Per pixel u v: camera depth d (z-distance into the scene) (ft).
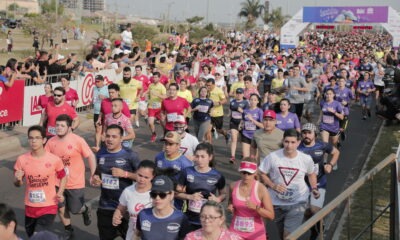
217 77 57.41
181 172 20.31
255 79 64.44
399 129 52.80
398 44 117.19
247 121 35.83
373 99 72.95
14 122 48.73
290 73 49.60
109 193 21.49
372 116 63.72
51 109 33.14
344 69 60.64
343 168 38.40
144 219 16.63
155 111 46.68
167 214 16.57
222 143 47.93
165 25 206.49
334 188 33.32
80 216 27.91
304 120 57.93
